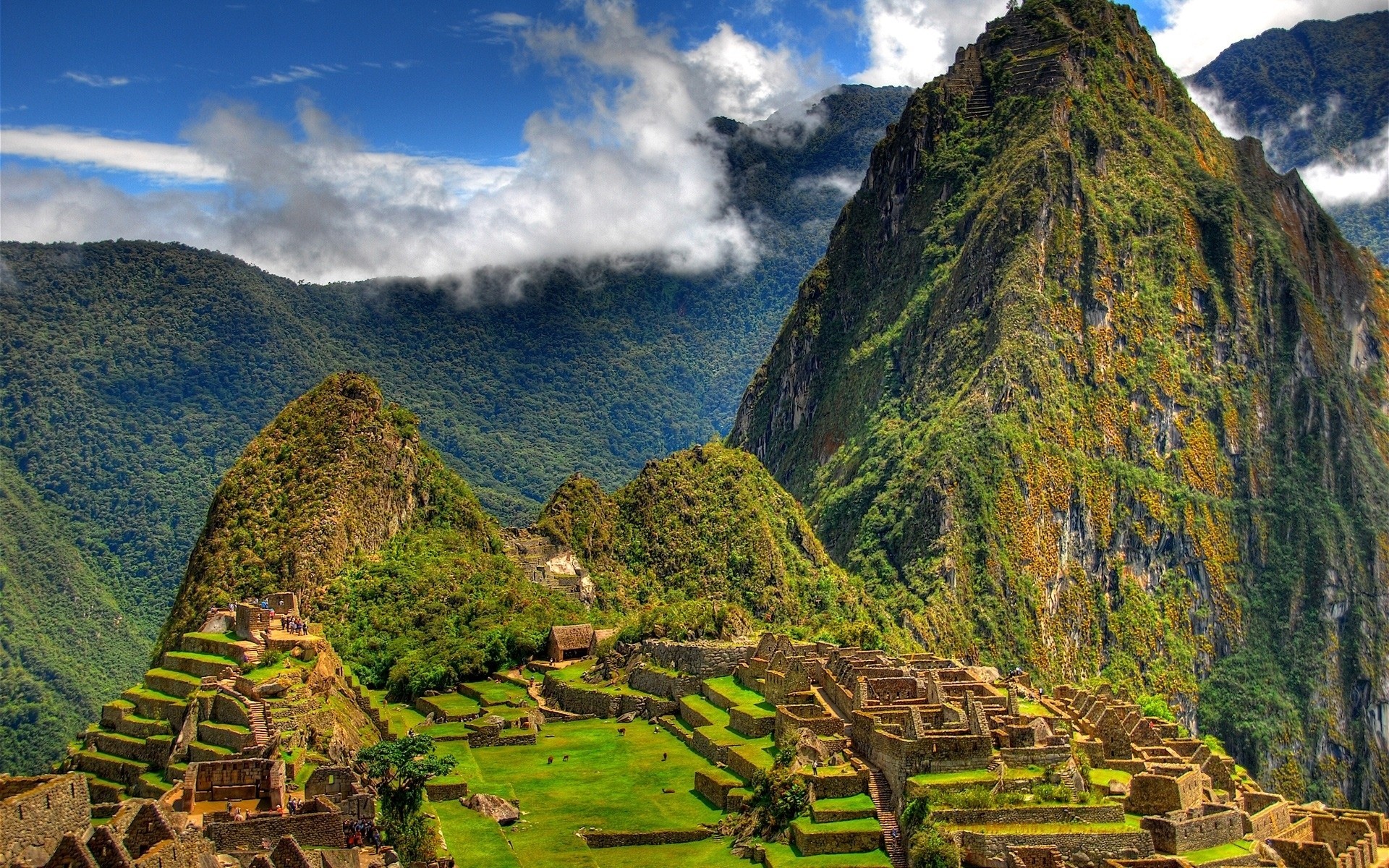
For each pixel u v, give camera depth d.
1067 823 129.12
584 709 199.00
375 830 115.25
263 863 91.94
